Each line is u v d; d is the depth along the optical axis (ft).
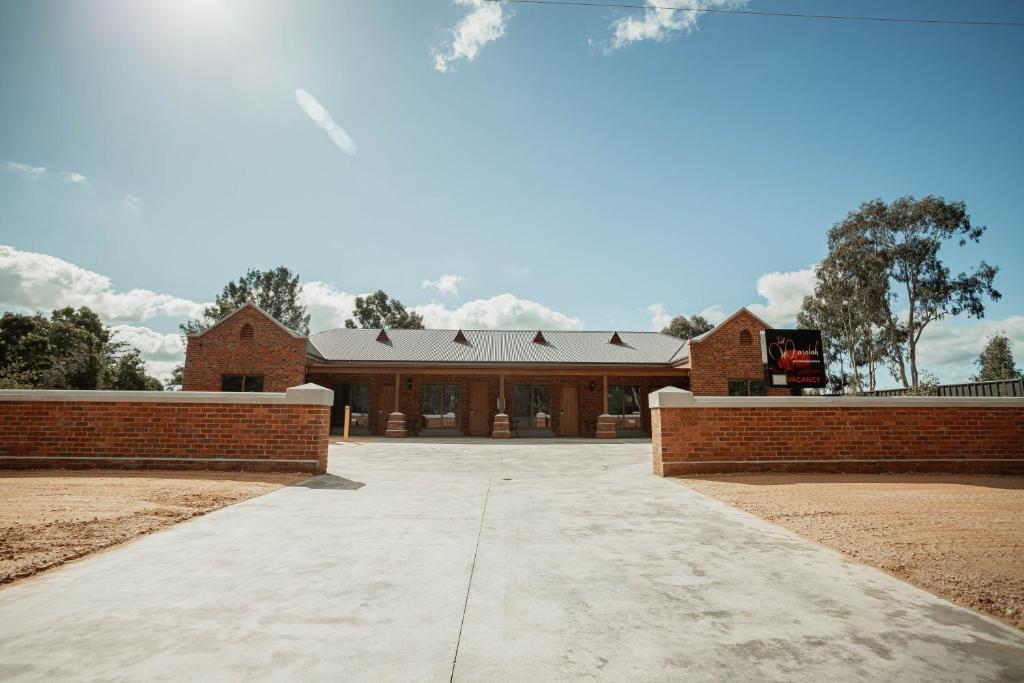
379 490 24.00
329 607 10.14
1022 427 30.07
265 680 7.36
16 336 117.91
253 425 29.17
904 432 29.78
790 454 29.43
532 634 9.07
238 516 18.08
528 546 14.67
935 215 102.99
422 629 9.21
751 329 71.61
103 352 159.94
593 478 28.73
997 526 16.88
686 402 29.48
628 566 12.94
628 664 8.02
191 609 9.93
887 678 7.63
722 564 13.12
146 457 28.66
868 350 115.44
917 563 13.15
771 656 8.32
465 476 29.55
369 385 78.18
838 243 115.24
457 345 85.30
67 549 13.52
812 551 14.28
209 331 68.28
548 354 82.94
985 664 8.09
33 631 8.86
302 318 190.60
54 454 28.55
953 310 105.40
